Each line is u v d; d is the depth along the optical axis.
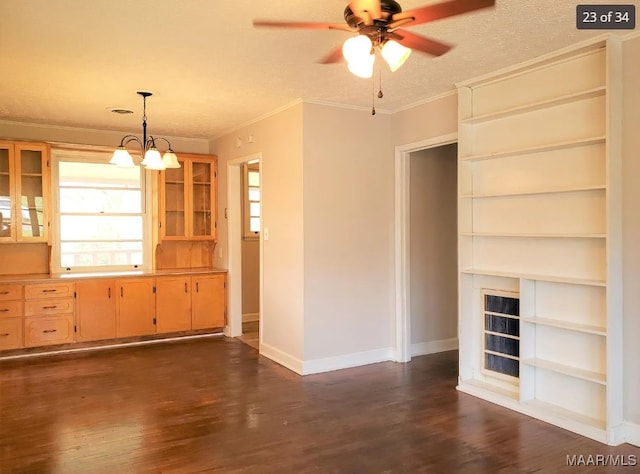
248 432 3.34
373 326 5.07
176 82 4.03
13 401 3.94
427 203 5.48
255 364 5.00
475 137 4.16
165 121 5.51
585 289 3.45
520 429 3.39
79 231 6.00
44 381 4.45
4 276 5.48
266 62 3.55
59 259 5.89
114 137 6.11
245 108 4.92
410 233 5.36
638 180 3.11
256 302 7.22
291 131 4.79
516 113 3.79
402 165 5.02
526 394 3.73
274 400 3.97
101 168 6.11
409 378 4.55
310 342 4.70
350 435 3.30
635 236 3.13
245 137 5.68
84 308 5.49
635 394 3.15
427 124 4.66
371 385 4.34
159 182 6.19
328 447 3.12
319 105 4.70
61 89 4.22
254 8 2.70
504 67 3.72
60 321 5.38
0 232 5.36
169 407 3.81
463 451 3.06
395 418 3.59
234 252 6.26
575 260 3.51
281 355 5.02
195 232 6.41
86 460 2.94
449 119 4.42
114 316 5.64
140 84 4.09
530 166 3.78
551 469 2.83
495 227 4.03
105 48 3.27
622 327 3.20
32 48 3.26
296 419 3.57
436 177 5.54
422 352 5.46
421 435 3.30
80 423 3.50
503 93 3.93
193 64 3.60
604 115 3.30
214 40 3.14
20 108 4.89
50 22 2.86
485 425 3.46
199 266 6.69
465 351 4.21
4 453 3.04
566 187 3.40
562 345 3.61
